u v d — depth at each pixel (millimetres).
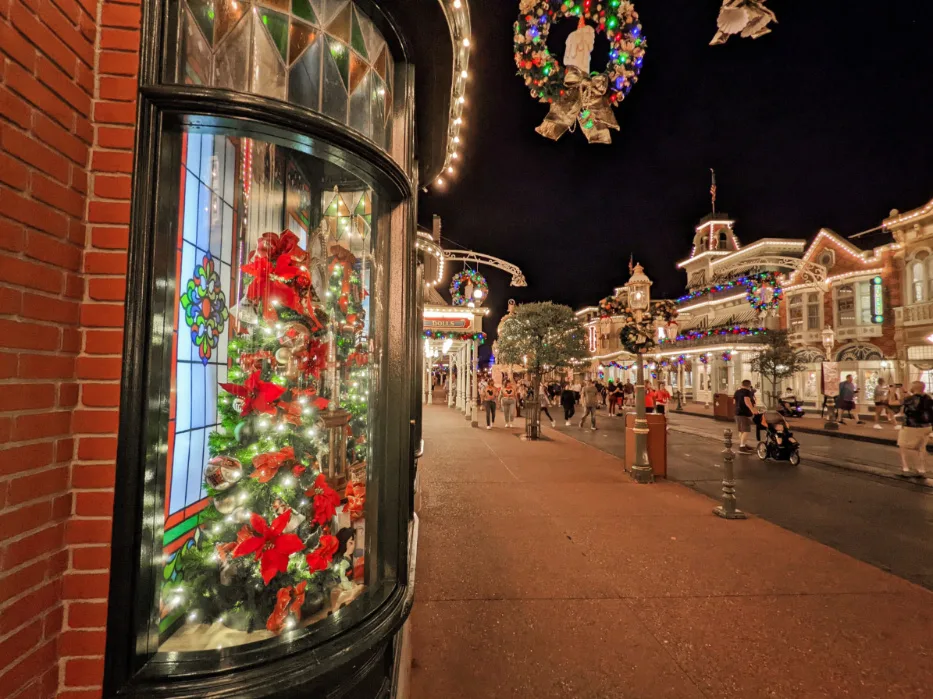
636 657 3344
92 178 1795
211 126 2029
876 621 3855
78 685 1708
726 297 36312
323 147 2271
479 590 4297
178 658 1901
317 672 1948
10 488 1471
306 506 2533
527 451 11867
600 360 51062
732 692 3002
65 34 1675
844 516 6984
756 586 4441
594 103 3795
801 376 29078
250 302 2775
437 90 3875
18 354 1486
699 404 34688
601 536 5707
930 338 20500
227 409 2504
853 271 26391
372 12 2652
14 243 1464
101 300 1771
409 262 2805
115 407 1766
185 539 2465
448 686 3037
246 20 2152
